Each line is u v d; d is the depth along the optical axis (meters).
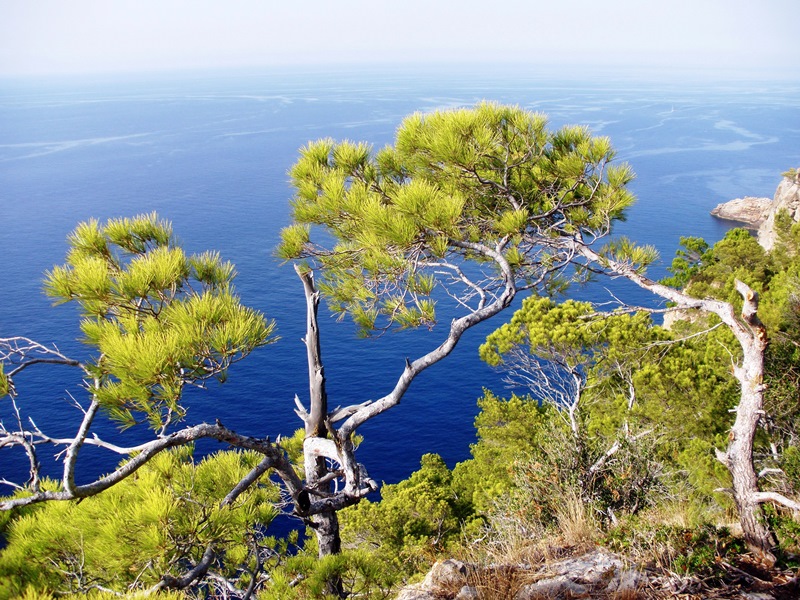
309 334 6.10
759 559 5.22
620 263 6.89
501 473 15.84
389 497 20.22
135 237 4.92
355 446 6.77
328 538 6.01
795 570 5.00
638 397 12.99
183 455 5.43
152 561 4.04
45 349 3.96
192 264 4.56
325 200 5.80
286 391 50.88
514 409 16.09
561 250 7.06
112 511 4.26
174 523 4.05
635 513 6.72
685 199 123.38
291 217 6.26
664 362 12.74
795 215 47.81
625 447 7.48
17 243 100.69
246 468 5.29
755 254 29.92
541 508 6.72
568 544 5.72
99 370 3.78
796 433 9.64
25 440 3.86
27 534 4.23
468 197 6.64
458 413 48.03
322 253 6.02
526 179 7.00
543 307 14.38
